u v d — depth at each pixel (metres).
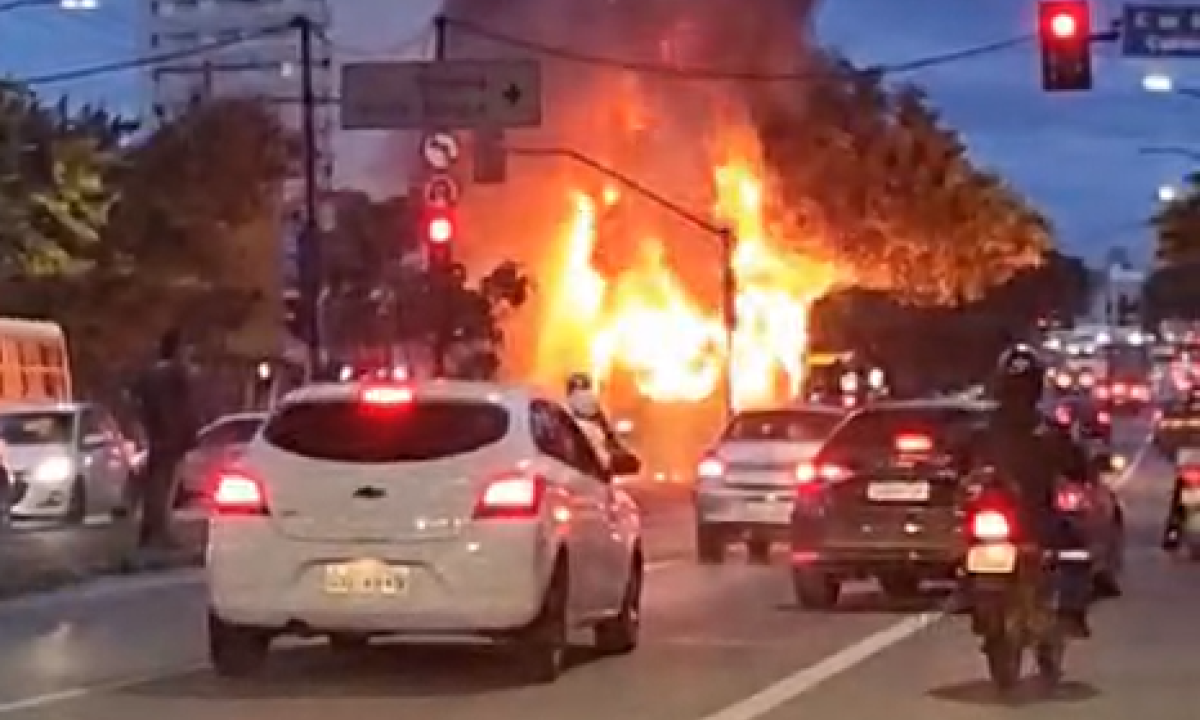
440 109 51.69
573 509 21.38
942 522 28.00
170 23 158.25
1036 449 19.62
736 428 38.03
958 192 103.25
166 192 76.06
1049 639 19.78
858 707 18.92
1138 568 35.94
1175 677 21.08
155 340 71.31
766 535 36.69
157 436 37.62
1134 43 48.84
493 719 18.16
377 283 75.38
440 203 46.31
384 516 20.27
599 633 23.30
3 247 68.88
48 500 45.03
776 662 22.47
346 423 20.81
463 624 20.23
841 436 29.09
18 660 22.61
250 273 77.12
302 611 20.33
